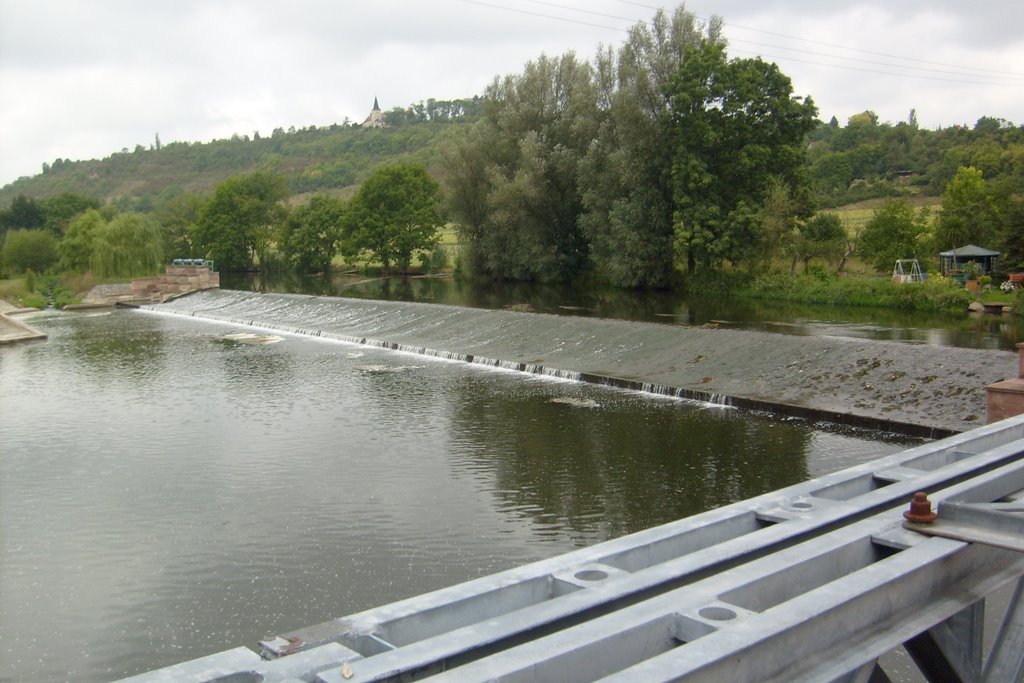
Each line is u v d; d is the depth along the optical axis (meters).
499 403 25.80
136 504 17.50
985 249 53.06
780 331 33.88
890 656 9.86
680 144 52.44
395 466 19.55
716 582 3.03
